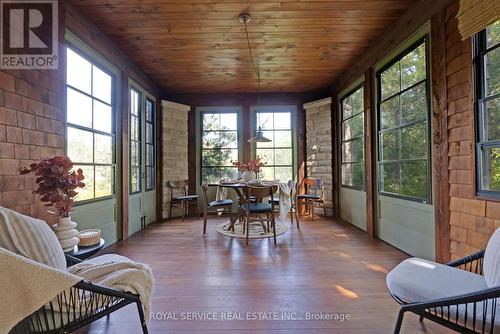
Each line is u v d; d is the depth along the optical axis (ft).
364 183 13.15
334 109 16.61
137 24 9.78
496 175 6.25
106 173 11.03
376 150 11.82
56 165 6.06
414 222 9.17
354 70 13.75
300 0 8.51
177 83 16.44
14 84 6.18
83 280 3.66
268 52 12.30
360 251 9.98
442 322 4.00
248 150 18.35
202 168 18.48
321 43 11.51
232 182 13.38
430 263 5.37
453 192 7.33
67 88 8.59
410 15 9.05
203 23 9.75
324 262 8.87
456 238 7.22
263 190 11.00
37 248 4.16
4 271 3.00
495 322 3.54
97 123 10.42
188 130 18.28
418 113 8.98
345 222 15.06
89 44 9.53
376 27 10.30
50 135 7.35
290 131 18.51
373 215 11.98
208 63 13.47
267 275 7.86
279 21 9.70
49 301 3.36
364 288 7.01
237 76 15.37
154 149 16.22
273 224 11.09
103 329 5.40
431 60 8.05
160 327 5.42
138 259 9.30
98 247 6.65
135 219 13.43
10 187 5.99
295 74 15.16
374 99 11.91
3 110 5.87
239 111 18.48
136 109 14.02
